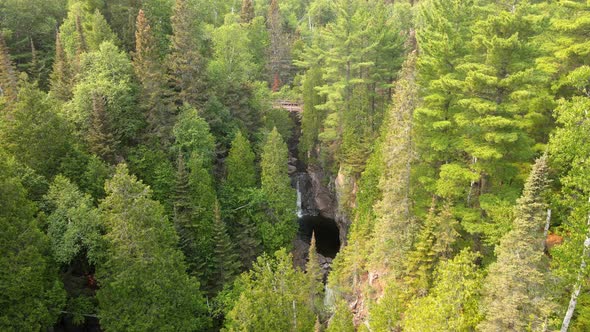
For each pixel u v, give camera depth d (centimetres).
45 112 4022
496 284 2219
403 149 3516
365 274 4256
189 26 5650
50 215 3522
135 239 3266
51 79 5984
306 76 7312
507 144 3031
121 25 6706
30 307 3008
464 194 3269
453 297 2312
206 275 4431
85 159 4300
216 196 4962
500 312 2162
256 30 8756
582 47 2941
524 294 2162
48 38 7394
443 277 2395
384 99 6109
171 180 4734
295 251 5747
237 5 10706
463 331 2302
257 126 6575
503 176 3069
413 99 3797
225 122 5991
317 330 3141
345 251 4306
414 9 9831
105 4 6988
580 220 2041
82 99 4766
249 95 6456
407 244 3269
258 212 5272
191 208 4556
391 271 3453
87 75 5256
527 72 2769
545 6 3816
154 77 5019
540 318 2172
